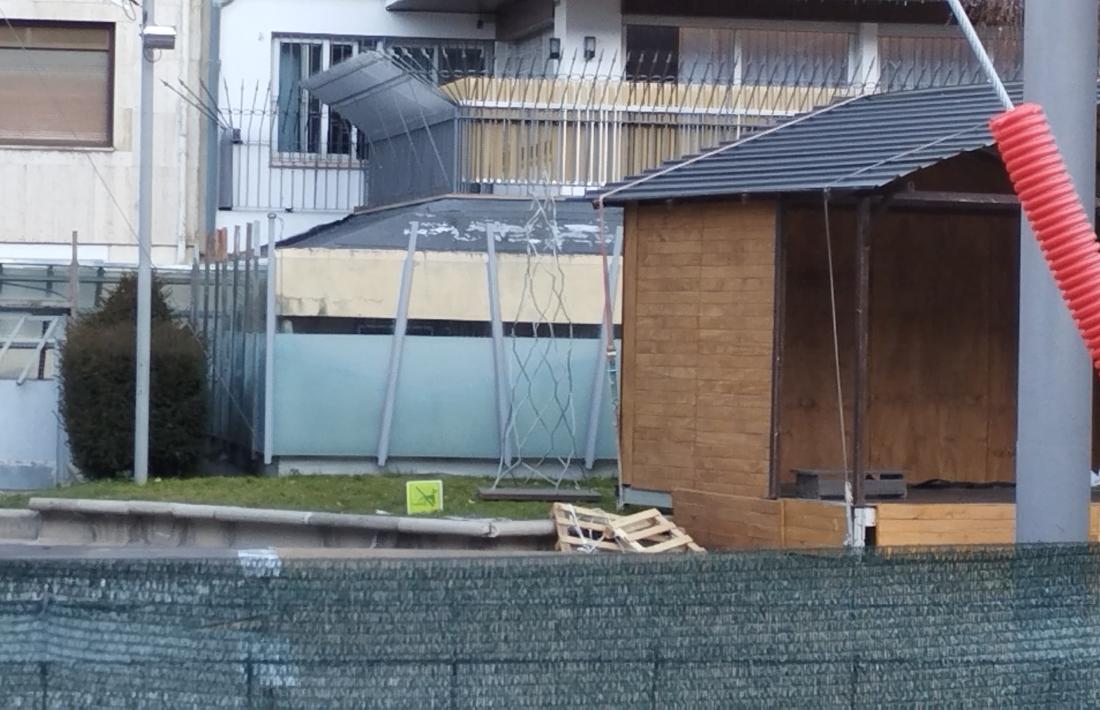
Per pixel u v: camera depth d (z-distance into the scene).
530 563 5.55
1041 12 6.85
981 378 15.67
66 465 17.69
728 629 5.66
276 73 26.67
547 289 17.38
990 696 5.86
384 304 17.58
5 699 5.30
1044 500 6.91
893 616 5.82
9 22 25.75
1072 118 6.81
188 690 5.35
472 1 26.44
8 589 5.34
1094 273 5.14
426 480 16.14
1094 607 6.01
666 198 13.80
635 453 14.39
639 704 5.57
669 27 24.84
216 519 14.32
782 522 12.99
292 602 5.41
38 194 25.86
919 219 15.53
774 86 23.36
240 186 26.06
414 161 23.22
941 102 14.12
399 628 5.44
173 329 17.55
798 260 15.12
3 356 19.09
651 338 14.26
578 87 22.34
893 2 24.81
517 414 16.94
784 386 15.02
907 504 12.79
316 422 17.03
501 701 5.49
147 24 16.20
